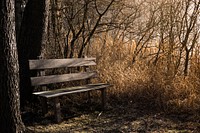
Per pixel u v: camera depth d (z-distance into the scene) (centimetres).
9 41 379
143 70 695
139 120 487
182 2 677
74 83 622
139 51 778
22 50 534
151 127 452
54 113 477
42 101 489
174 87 593
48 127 443
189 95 553
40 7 528
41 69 490
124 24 791
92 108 553
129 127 451
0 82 377
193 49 667
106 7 764
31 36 531
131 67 721
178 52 695
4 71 376
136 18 807
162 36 723
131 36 830
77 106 559
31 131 414
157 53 729
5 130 379
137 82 637
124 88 627
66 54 700
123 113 528
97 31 770
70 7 730
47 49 641
